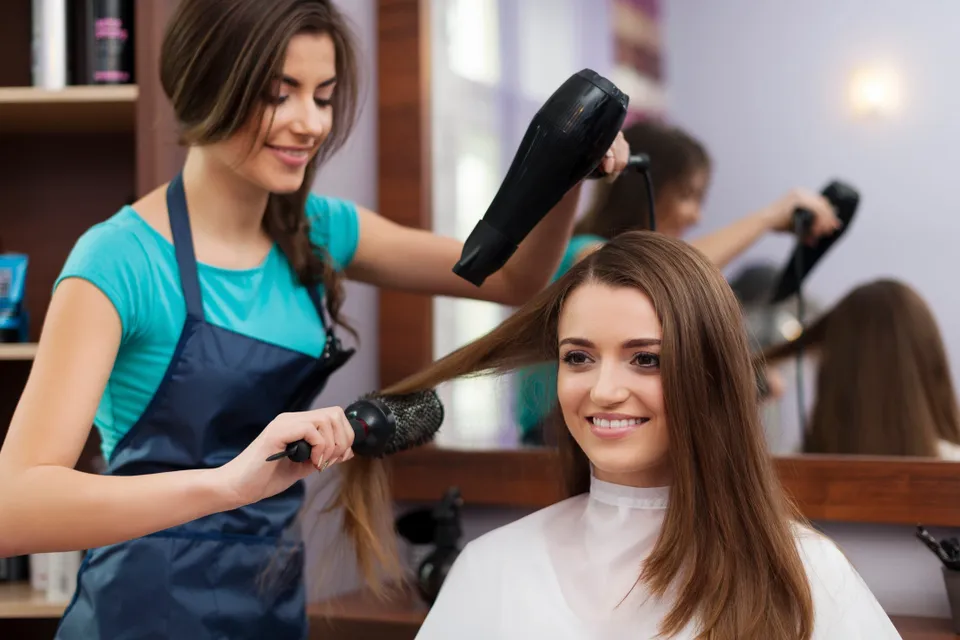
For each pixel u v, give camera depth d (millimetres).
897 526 1406
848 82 1479
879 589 1412
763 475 927
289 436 849
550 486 1547
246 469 850
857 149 1478
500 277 1216
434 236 1273
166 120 1449
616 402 910
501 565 1027
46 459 903
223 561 1071
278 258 1174
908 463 1375
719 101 1544
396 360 1690
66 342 955
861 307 1471
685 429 908
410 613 1451
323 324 1198
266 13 984
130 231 1046
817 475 1418
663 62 1569
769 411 1508
